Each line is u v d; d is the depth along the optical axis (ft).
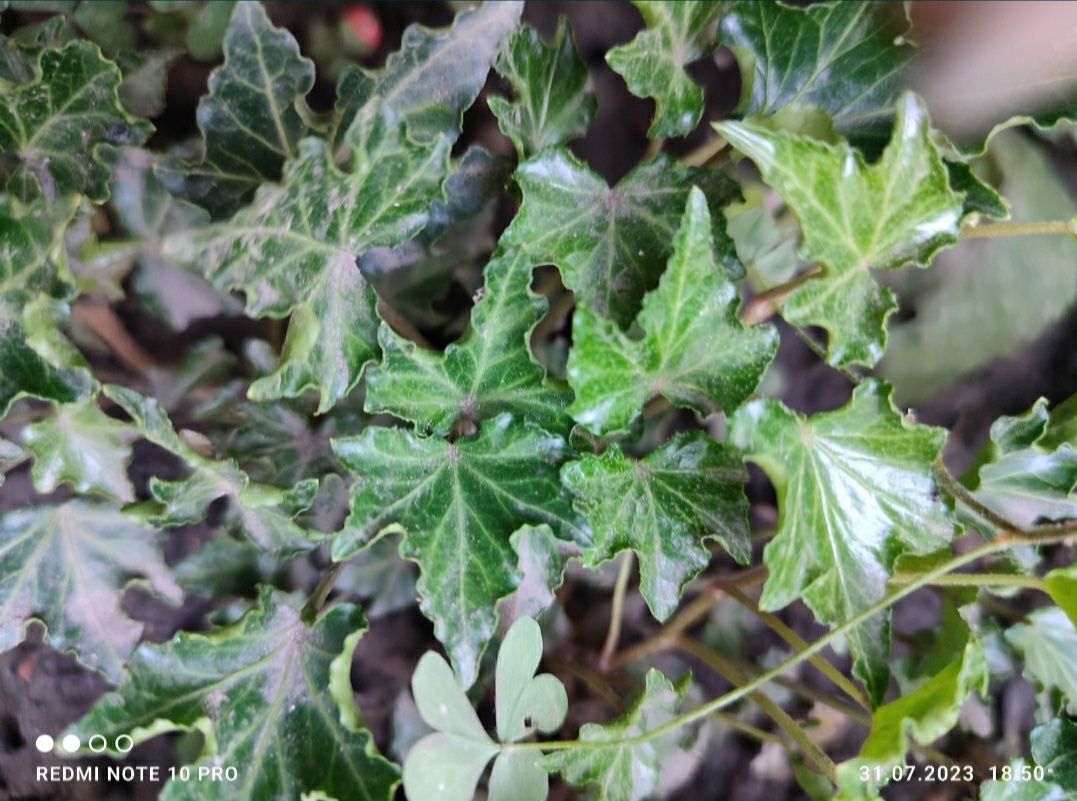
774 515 1.14
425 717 0.81
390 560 1.00
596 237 0.88
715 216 0.88
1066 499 0.95
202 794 0.84
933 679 0.85
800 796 1.09
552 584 0.92
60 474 0.87
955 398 1.14
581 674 1.02
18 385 0.83
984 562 1.03
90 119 0.85
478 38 0.85
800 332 0.94
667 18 0.83
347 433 0.94
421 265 0.99
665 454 0.86
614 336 0.81
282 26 0.95
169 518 0.87
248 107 0.86
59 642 0.90
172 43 0.92
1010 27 0.84
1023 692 1.10
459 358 0.85
